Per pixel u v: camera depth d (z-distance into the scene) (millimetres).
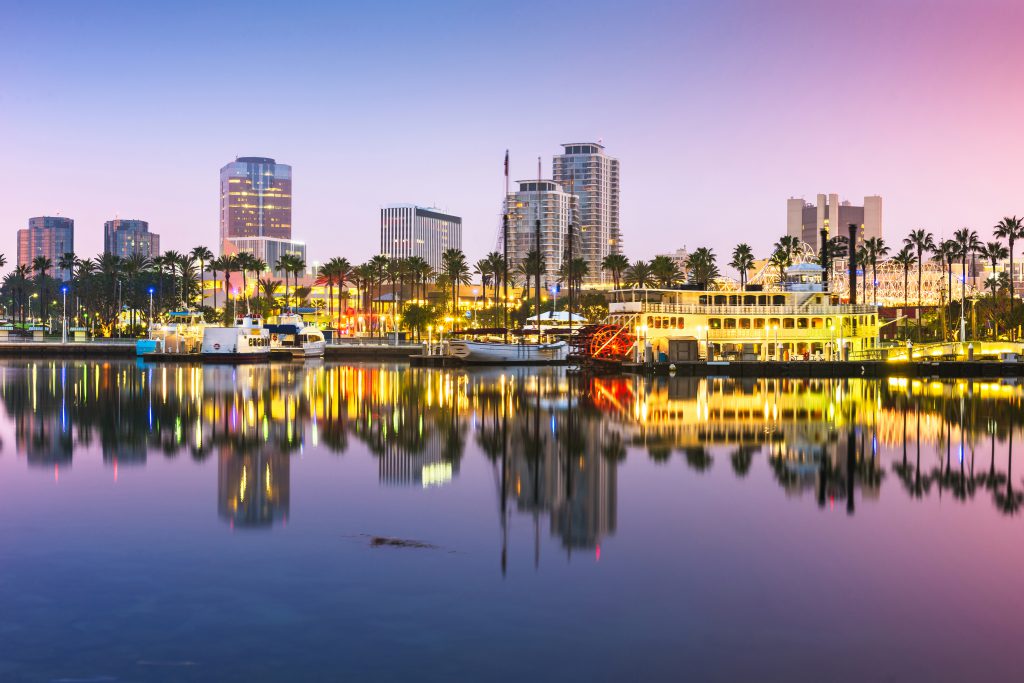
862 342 122188
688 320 117312
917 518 29312
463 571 23094
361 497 32656
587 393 82375
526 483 35500
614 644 18281
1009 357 117750
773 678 16766
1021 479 36594
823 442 47969
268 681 16531
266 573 22812
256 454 43375
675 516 29578
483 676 16734
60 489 33844
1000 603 20750
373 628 19031
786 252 187625
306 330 180250
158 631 18812
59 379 102562
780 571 23234
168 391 84062
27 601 20609
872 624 19438
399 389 87812
